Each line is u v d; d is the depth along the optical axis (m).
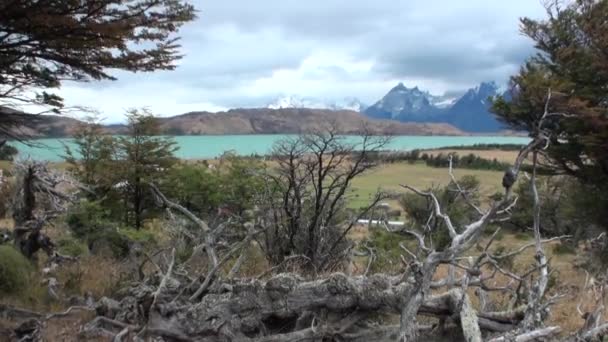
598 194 22.09
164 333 5.17
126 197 20.08
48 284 7.92
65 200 10.91
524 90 19.36
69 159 19.64
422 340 5.19
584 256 15.01
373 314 5.55
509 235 22.47
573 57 21.61
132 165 19.53
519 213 21.64
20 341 5.71
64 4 7.43
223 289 5.72
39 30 7.58
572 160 21.52
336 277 5.25
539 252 5.68
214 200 16.45
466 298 5.08
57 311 7.00
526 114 19.28
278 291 5.30
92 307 6.16
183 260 8.93
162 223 15.69
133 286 6.78
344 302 5.20
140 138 20.52
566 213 22.77
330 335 5.15
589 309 7.37
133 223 19.92
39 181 9.79
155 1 8.16
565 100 18.91
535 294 5.31
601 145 19.89
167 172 19.83
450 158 5.62
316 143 10.80
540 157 23.27
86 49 8.30
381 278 5.25
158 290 5.31
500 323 5.45
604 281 7.07
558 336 5.72
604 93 21.41
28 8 7.23
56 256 9.53
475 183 17.28
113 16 8.07
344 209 11.88
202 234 7.65
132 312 5.76
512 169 4.67
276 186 11.34
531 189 5.67
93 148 19.88
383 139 11.09
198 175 17.91
